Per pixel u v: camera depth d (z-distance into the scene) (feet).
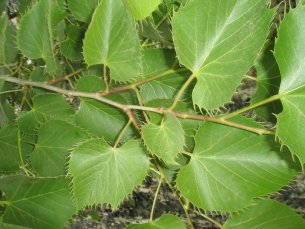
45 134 0.74
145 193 1.68
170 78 0.74
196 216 1.57
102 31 0.62
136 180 0.64
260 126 0.62
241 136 0.64
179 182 0.65
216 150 0.65
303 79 0.58
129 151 0.64
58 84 0.84
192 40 0.58
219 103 0.59
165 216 0.69
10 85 0.87
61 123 0.73
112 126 0.73
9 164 0.79
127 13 0.60
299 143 0.56
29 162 0.80
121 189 0.64
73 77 0.89
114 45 0.64
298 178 1.62
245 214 0.69
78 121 0.73
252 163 0.64
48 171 0.76
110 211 1.73
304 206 1.57
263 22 0.55
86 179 0.64
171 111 0.60
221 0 0.56
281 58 0.57
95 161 0.64
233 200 0.64
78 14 0.76
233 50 0.57
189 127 0.68
